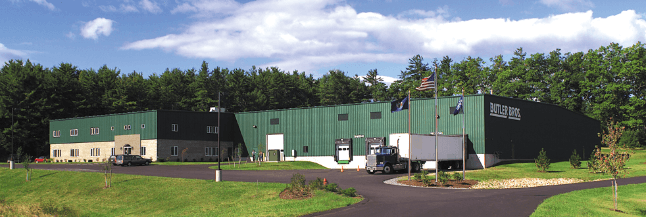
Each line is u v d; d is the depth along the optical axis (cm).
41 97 9188
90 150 7625
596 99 8888
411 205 2045
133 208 2914
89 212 2953
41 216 2717
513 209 1872
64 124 8156
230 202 2552
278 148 6738
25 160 4544
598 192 2531
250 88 12019
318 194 2425
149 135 6744
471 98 5153
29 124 8888
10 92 8838
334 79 12512
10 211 2712
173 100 11200
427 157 4425
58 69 11006
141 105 10750
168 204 2836
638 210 2033
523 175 3697
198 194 2916
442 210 1877
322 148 6266
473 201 2139
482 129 5022
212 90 11481
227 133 7256
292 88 12344
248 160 7031
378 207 2002
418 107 5525
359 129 5975
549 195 2361
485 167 4944
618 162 2036
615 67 8550
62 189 3781
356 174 4128
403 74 12494
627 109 8275
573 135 6775
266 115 6944
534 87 9631
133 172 4403
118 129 7188
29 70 9300
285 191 2589
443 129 5291
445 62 12144
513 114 5516
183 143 6894
